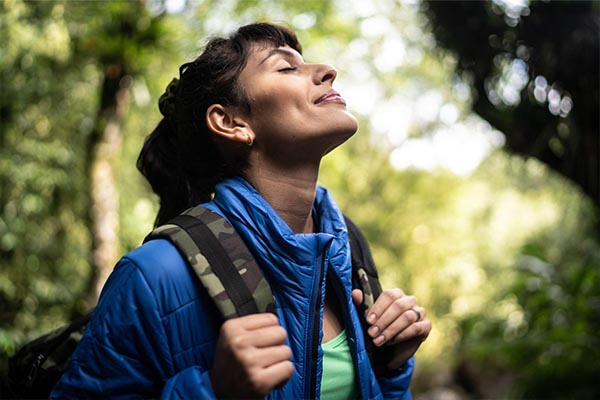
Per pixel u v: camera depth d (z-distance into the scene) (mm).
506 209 8055
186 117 1151
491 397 5113
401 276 8758
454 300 8062
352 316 1062
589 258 3443
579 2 2521
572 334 3148
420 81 6484
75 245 4281
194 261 939
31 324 4035
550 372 3170
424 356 7523
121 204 4480
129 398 947
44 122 4133
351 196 8703
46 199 4160
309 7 4355
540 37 2586
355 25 4621
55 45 3699
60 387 967
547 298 3414
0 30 3596
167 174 1232
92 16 3936
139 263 960
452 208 9016
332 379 1032
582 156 2621
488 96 2781
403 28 4656
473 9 2678
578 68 2529
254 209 1009
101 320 957
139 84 4172
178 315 947
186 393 872
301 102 1055
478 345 3754
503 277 5215
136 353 945
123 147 4609
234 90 1090
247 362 846
